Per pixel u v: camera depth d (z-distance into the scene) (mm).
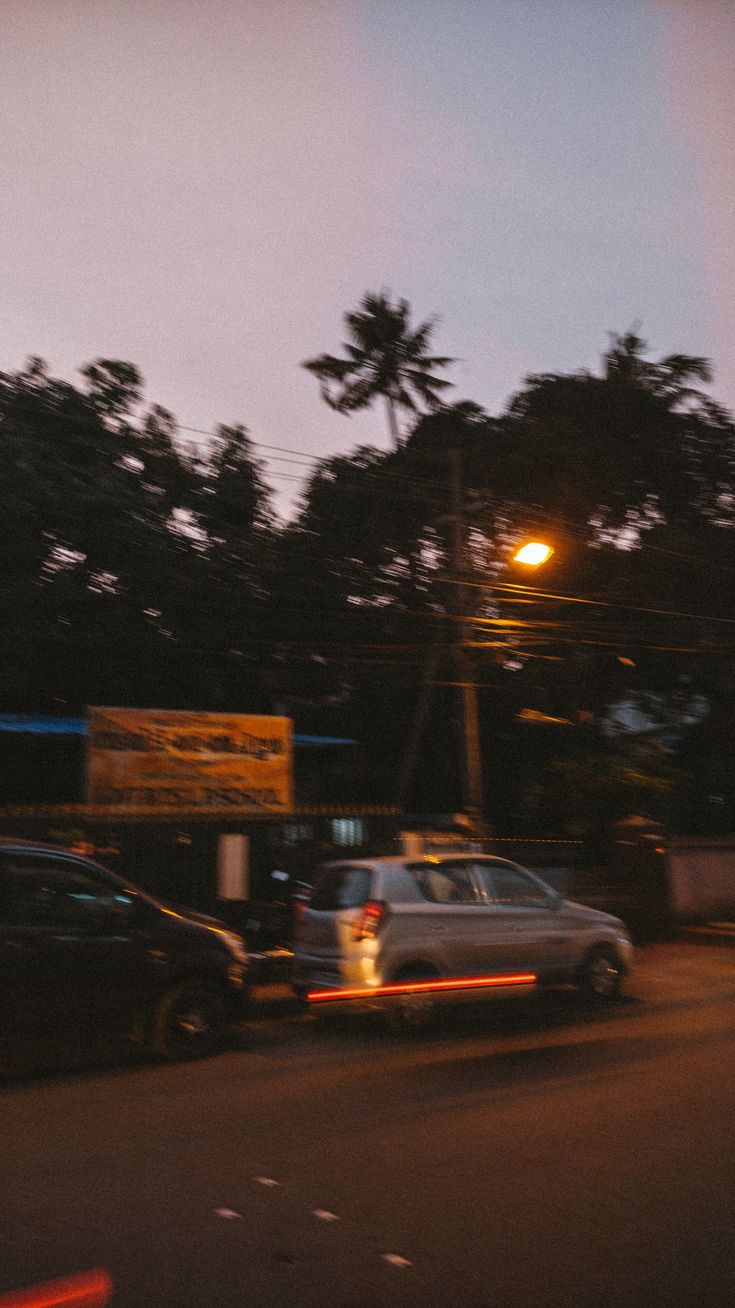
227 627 26531
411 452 29281
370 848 15422
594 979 11000
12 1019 7453
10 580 23625
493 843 17859
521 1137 6164
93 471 25047
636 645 27312
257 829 14359
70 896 7984
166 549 25641
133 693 26609
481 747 30719
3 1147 5996
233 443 27891
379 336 35406
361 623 27266
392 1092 7270
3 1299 4012
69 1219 4840
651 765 24125
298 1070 7992
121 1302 3982
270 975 12180
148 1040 8156
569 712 28469
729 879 20562
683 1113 6664
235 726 15094
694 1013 10414
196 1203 5055
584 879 17781
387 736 30641
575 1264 4359
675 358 30062
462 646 19562
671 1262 4383
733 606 27969
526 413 30109
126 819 13398
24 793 24531
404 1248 4516
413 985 9633
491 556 27156
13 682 24078
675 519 30078
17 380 25750
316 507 28469
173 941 8328
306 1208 4992
